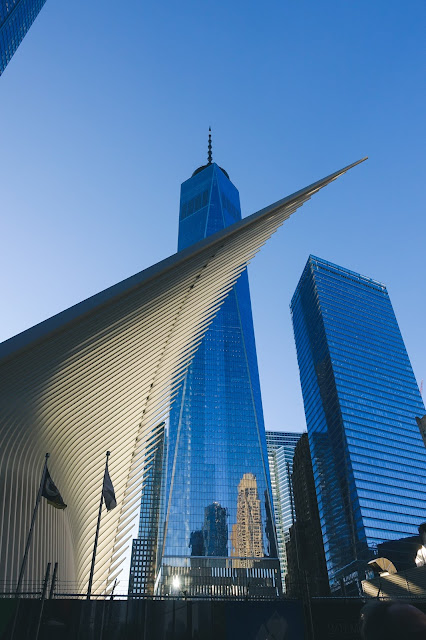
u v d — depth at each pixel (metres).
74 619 16.58
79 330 30.80
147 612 17.19
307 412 198.38
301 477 191.12
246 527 162.00
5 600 16.67
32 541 30.70
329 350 182.38
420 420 56.44
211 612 17.53
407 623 1.95
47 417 32.75
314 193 47.81
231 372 191.88
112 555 42.91
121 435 41.62
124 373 38.69
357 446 161.62
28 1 137.25
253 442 178.25
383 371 191.62
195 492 166.12
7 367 27.39
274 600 18.19
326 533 162.12
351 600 18.42
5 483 29.55
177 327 43.91
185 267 37.41
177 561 154.25
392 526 148.75
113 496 27.88
